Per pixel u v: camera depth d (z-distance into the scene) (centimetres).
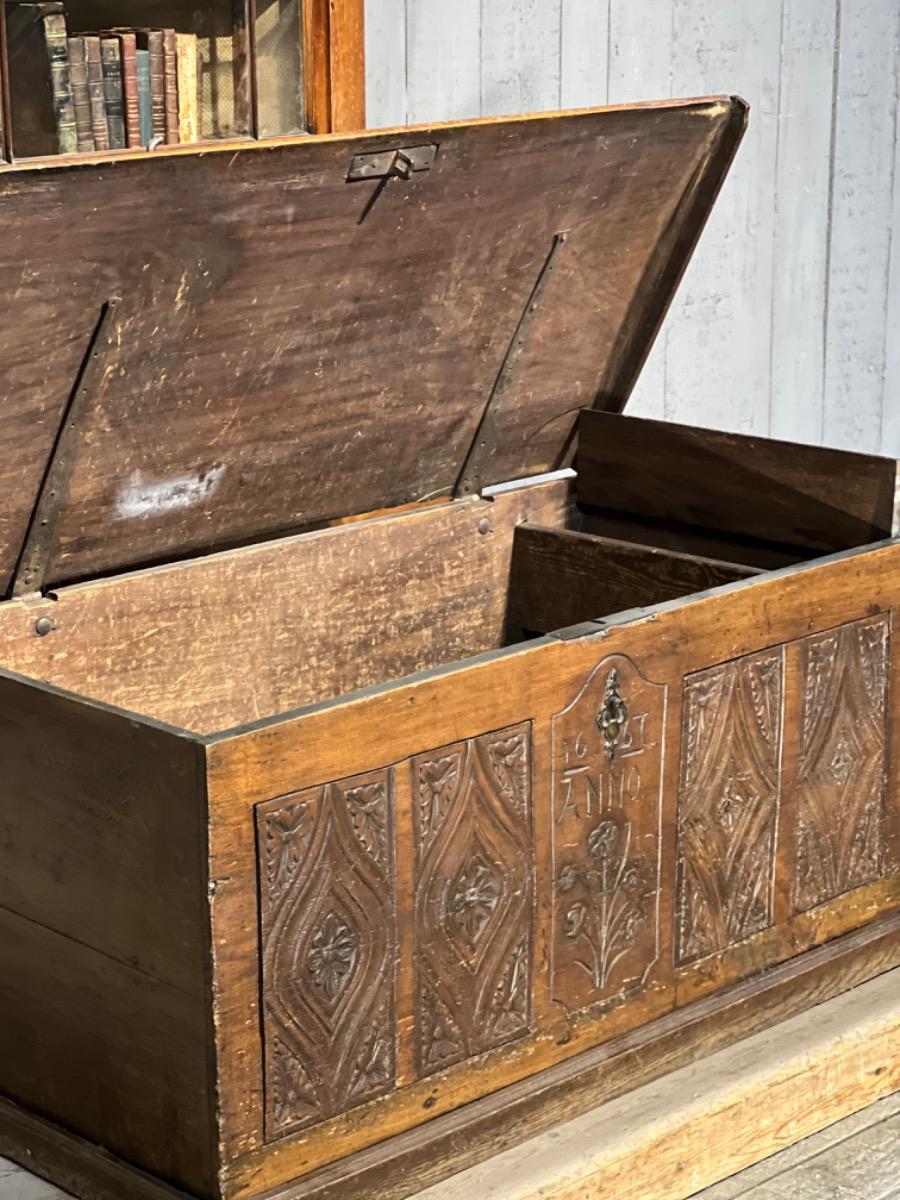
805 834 332
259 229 320
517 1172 292
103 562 350
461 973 289
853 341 566
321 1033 274
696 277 523
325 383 356
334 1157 279
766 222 533
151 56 361
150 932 267
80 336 315
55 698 270
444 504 396
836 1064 326
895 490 353
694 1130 307
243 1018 264
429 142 326
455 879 285
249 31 377
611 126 350
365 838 273
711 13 504
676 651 305
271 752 260
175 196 304
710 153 376
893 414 586
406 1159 285
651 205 378
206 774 253
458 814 283
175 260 314
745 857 323
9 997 293
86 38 350
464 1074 292
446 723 279
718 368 536
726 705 314
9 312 303
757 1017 328
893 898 351
